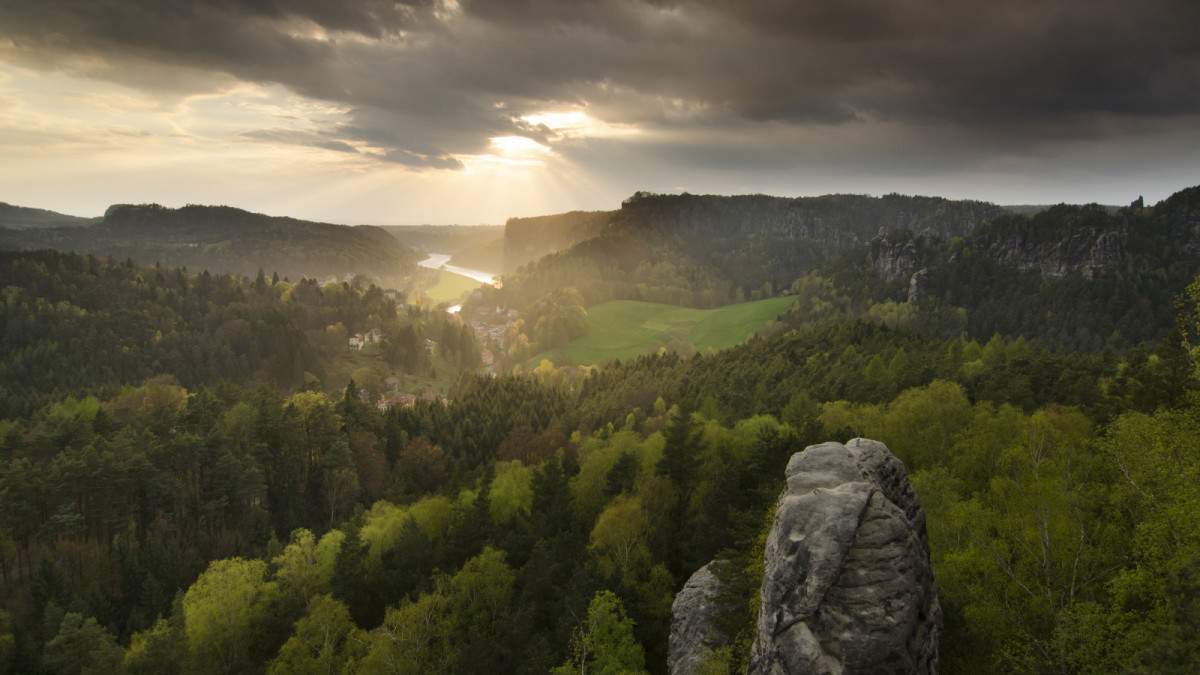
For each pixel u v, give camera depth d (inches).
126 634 2696.9
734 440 2591.0
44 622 2591.0
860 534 882.8
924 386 2770.7
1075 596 1143.0
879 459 1059.3
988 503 1537.9
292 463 4055.1
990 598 1147.9
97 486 3376.0
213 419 4618.6
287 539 3555.6
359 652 1926.7
